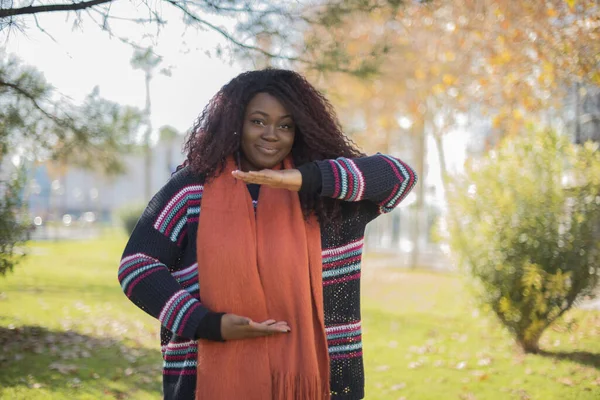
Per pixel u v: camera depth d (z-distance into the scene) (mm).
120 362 5324
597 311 7336
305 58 3889
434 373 5059
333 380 1918
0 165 6285
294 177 1751
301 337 1791
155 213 1881
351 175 1800
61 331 6508
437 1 4520
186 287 1870
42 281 10953
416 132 14992
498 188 5871
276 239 1831
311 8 3734
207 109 2010
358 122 12445
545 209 5699
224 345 1770
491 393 4457
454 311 8352
